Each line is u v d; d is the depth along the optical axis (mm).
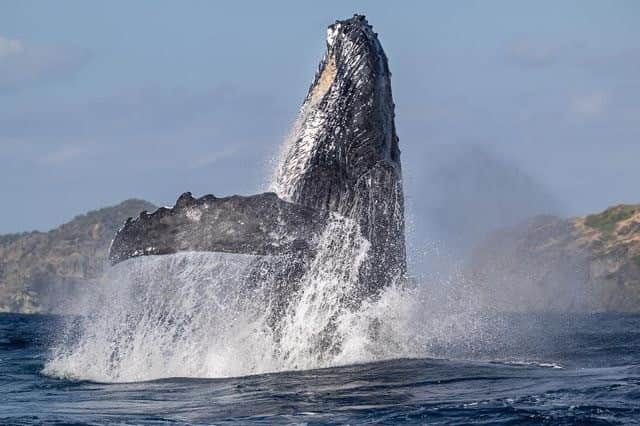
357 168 58250
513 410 41469
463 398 44000
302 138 59562
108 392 51562
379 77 58938
